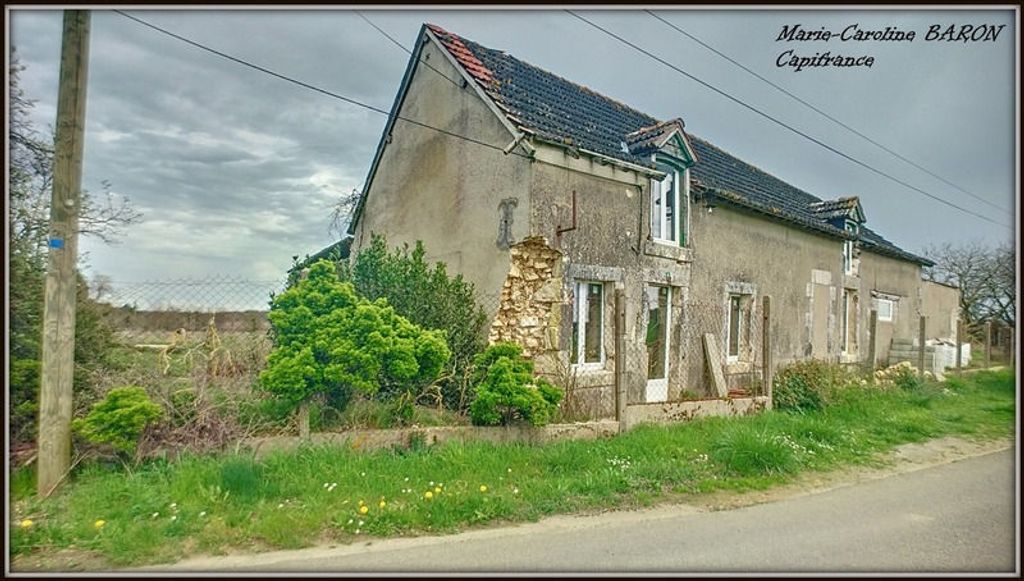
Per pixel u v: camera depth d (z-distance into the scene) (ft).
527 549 14.88
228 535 14.94
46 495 16.96
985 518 17.79
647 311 35.53
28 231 22.66
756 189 51.42
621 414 26.99
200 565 13.48
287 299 21.75
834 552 14.97
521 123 30.14
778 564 14.10
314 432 21.22
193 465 18.15
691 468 22.25
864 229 70.54
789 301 48.52
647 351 36.55
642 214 35.32
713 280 40.93
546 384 25.26
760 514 18.07
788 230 49.03
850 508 18.72
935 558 14.65
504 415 24.36
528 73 39.55
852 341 58.70
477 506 17.34
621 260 33.83
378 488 18.25
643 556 14.51
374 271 30.40
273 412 21.26
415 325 24.76
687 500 19.48
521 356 27.22
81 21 18.15
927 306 77.46
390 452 21.17
